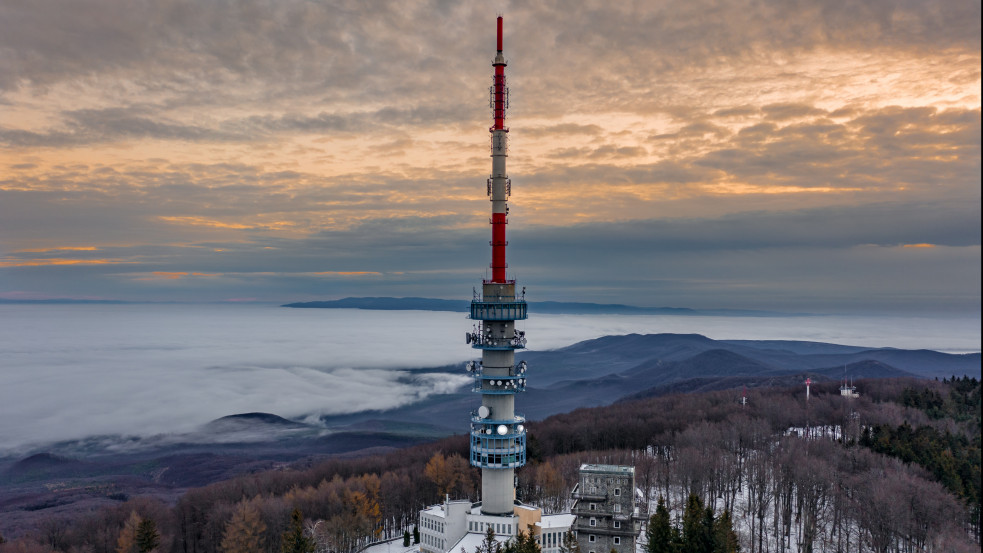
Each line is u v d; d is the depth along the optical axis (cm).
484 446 17875
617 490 16075
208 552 19912
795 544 18438
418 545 19712
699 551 13388
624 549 15862
